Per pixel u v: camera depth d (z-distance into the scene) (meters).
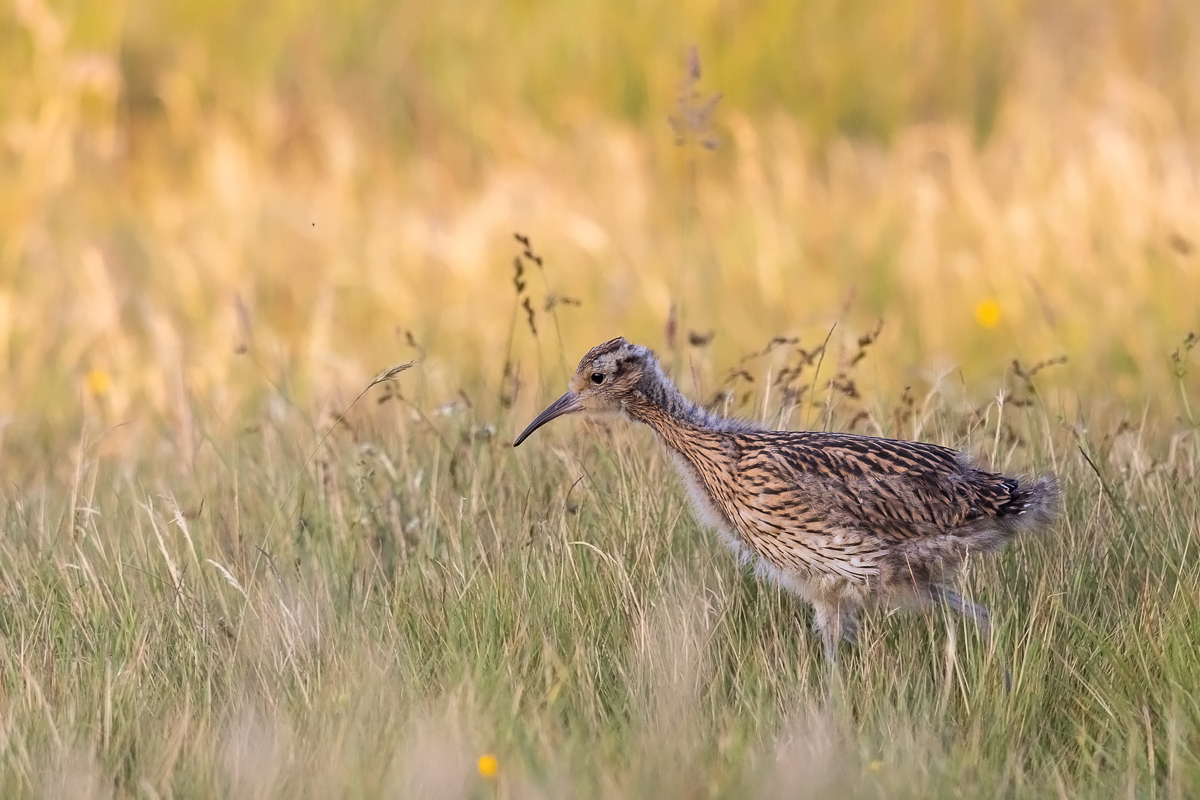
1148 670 12.79
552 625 13.70
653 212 30.11
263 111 32.62
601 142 31.42
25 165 30.53
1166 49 32.22
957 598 13.92
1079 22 32.81
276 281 27.58
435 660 13.34
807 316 25.84
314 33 33.47
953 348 24.62
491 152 32.56
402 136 33.06
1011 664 13.20
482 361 24.72
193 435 19.33
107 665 12.95
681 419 15.07
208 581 15.17
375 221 29.83
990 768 11.82
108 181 31.53
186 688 12.80
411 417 18.98
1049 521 14.25
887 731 12.16
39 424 22.48
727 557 15.20
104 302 25.61
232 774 11.74
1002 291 25.42
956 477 14.07
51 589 14.74
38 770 11.94
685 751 11.77
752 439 14.62
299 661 13.45
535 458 17.28
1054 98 31.52
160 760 11.90
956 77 33.12
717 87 32.75
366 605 14.15
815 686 13.34
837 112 33.16
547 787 11.24
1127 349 23.39
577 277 27.58
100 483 19.00
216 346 24.73
